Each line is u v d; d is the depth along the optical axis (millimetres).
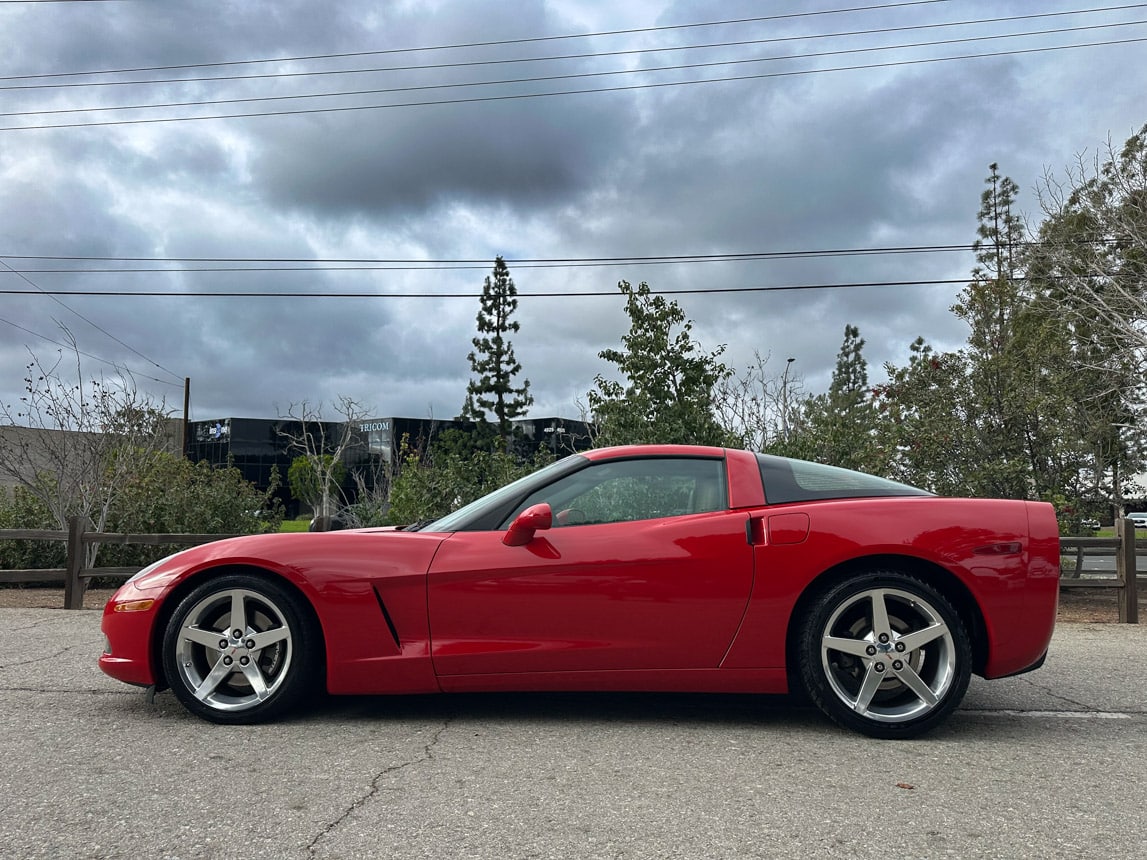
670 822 2695
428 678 3801
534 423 49719
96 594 10891
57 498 13531
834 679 3713
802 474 4062
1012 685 4922
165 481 14016
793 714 4090
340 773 3152
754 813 2781
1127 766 3342
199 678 3891
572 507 4012
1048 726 3965
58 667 5148
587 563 3787
